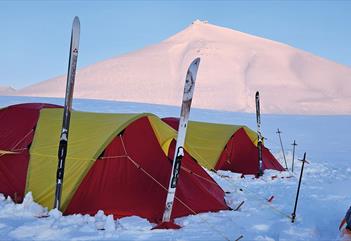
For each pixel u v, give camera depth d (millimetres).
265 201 7941
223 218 6543
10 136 7613
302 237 5730
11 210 6262
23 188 6938
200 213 6746
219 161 11641
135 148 6961
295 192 8945
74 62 6191
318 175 11742
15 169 7164
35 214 6242
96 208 6336
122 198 6477
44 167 6941
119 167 6719
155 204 6512
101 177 6574
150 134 7223
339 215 6965
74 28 6176
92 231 5629
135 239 5367
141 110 34844
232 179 10445
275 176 10969
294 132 26250
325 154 16766
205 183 7586
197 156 11586
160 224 5918
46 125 7617
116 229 5762
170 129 7461
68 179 6527
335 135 24859
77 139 6984
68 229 5641
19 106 8383
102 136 6820
